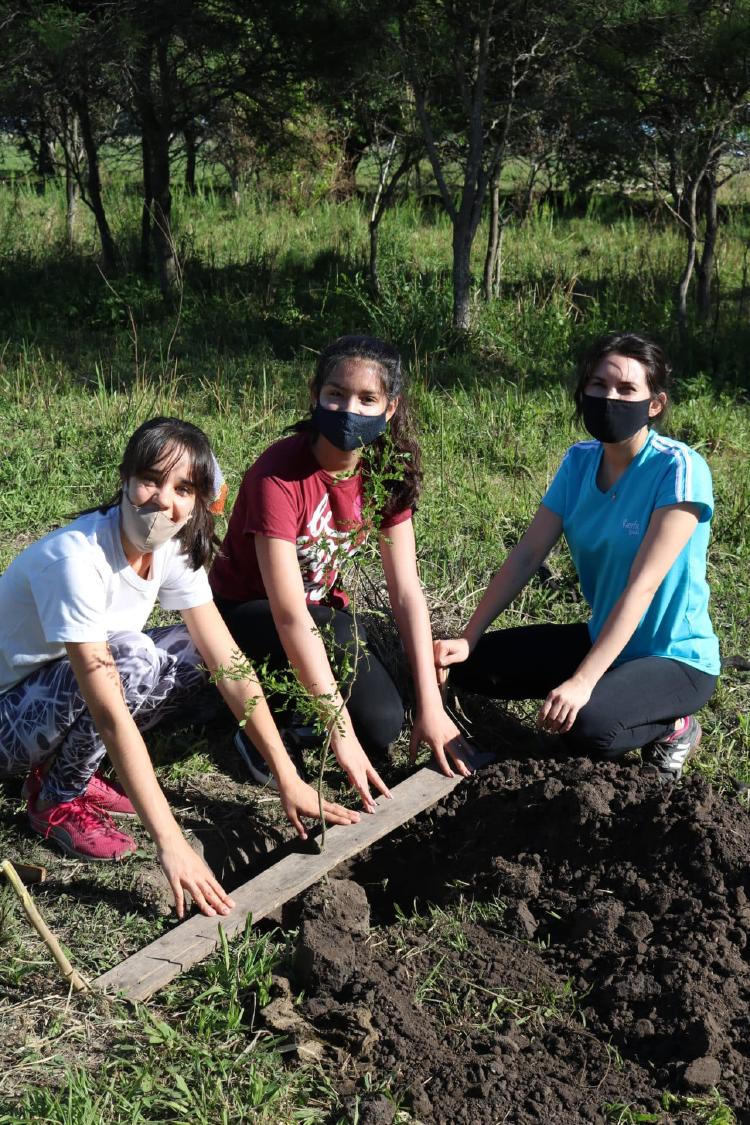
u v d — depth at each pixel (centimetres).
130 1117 229
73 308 976
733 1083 246
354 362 319
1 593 298
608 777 327
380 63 909
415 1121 236
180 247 1143
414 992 271
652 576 336
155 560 297
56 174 1372
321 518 340
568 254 1219
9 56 930
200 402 728
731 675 434
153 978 265
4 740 305
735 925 280
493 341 904
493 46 930
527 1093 244
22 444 611
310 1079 245
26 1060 242
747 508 569
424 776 346
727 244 1219
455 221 902
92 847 308
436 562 505
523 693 387
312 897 289
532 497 594
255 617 354
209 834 328
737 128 907
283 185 1478
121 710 276
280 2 894
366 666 352
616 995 268
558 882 306
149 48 952
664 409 352
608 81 917
